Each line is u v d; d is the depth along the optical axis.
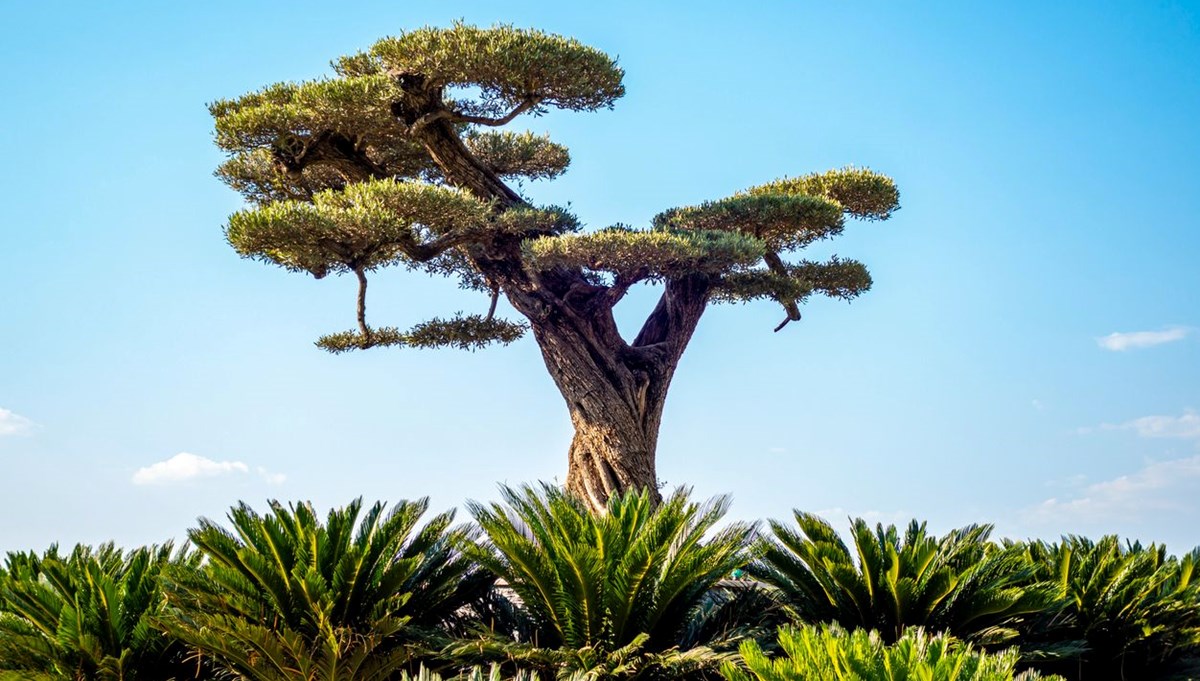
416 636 6.56
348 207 11.65
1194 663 7.52
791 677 4.66
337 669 6.16
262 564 6.41
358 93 11.84
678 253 12.05
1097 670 7.35
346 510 6.90
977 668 4.49
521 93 12.16
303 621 6.54
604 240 11.78
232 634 6.13
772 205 14.44
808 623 6.91
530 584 6.62
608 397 13.04
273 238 10.99
